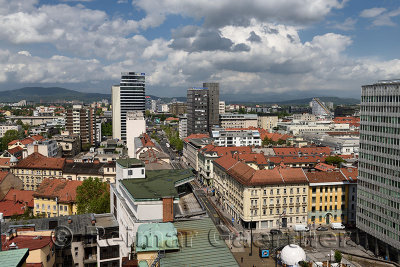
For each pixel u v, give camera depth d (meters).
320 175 133.88
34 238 72.25
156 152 180.12
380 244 106.56
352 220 133.88
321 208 132.00
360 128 112.94
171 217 65.88
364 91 110.88
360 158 112.94
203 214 70.62
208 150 199.00
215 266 53.69
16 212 125.31
